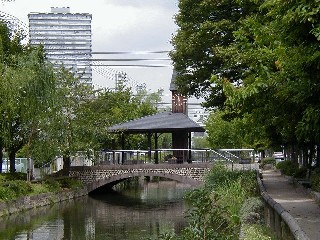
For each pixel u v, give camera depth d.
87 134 39.16
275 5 10.18
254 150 40.97
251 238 11.45
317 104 10.45
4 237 21.97
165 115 44.59
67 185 38.81
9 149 34.09
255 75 13.98
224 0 23.53
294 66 10.39
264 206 16.19
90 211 31.28
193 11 25.16
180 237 11.55
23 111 30.25
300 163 34.22
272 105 12.84
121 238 21.30
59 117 34.44
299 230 9.76
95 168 41.59
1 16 33.28
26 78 29.23
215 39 24.42
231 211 16.20
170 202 36.78
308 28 9.53
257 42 12.02
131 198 40.22
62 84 38.69
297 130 11.25
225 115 25.66
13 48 33.81
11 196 28.66
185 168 39.91
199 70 25.64
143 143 56.03
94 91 43.16
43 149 33.06
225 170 29.48
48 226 25.09
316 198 18.42
